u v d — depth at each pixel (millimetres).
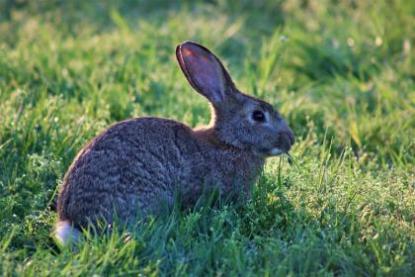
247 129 13867
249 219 13148
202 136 13828
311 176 14180
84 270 11484
